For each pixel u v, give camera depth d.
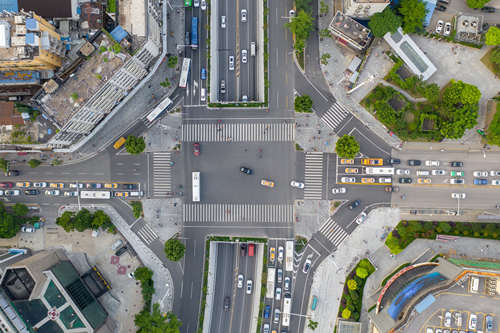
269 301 107.00
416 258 104.19
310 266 106.69
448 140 103.69
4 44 85.12
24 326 92.88
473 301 85.44
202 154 108.12
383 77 103.88
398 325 86.44
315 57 105.25
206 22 106.38
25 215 109.50
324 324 106.00
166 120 107.69
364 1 90.31
